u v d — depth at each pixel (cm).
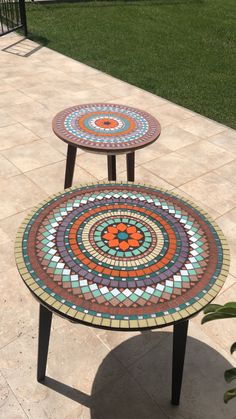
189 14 1269
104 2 1308
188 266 213
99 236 231
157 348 276
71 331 282
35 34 948
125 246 224
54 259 213
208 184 456
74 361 263
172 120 598
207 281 204
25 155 482
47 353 240
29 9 1136
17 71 728
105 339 279
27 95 636
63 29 1009
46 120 566
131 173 387
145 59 863
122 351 272
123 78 747
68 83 696
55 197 265
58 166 467
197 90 725
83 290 195
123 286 199
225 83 772
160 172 472
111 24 1091
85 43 926
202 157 509
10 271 324
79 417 235
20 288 311
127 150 334
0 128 536
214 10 1346
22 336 276
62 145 511
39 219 243
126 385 253
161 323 181
